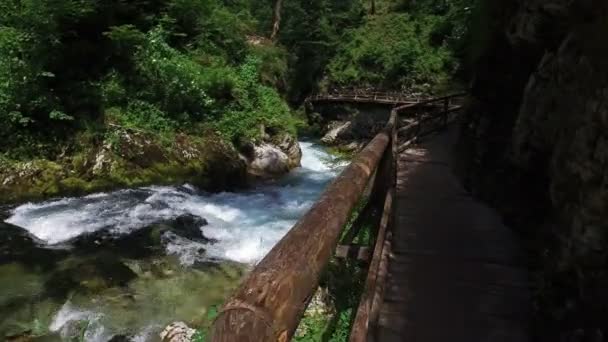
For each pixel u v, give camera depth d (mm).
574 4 4207
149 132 12281
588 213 3039
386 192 5492
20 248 8117
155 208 10367
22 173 10227
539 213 5055
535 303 3861
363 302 2920
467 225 5852
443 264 4777
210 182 12812
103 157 11320
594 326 2943
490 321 3803
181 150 12672
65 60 11961
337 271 5797
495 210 6309
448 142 10781
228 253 8438
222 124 14234
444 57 27188
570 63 4070
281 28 34562
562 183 3621
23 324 6039
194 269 7766
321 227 1697
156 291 7020
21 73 10828
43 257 7875
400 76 28531
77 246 8344
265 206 11375
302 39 33188
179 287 7164
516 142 5500
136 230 9133
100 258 7961
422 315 3879
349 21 34469
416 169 8562
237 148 14523
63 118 10844
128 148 11727
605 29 3523
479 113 7891
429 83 27281
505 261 4855
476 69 8062
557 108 4328
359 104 25578
